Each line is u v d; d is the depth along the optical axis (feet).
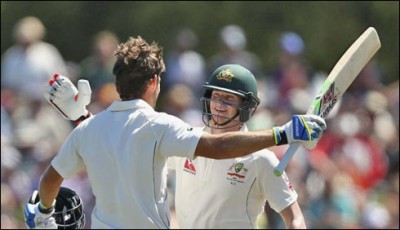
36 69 172.55
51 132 160.15
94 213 69.51
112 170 68.28
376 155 156.97
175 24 216.33
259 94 165.07
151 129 67.72
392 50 211.82
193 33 207.51
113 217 68.49
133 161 67.67
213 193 76.64
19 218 142.72
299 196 133.80
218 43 214.48
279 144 67.00
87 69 180.65
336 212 133.90
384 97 171.12
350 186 144.25
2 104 169.17
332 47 214.07
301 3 215.51
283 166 66.85
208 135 67.36
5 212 141.79
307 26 214.48
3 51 216.74
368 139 158.92
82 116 73.97
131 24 218.79
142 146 67.72
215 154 67.05
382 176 156.56
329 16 214.48
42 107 163.12
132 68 69.10
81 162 70.03
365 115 162.50
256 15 215.31
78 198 75.20
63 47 221.25
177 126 67.77
